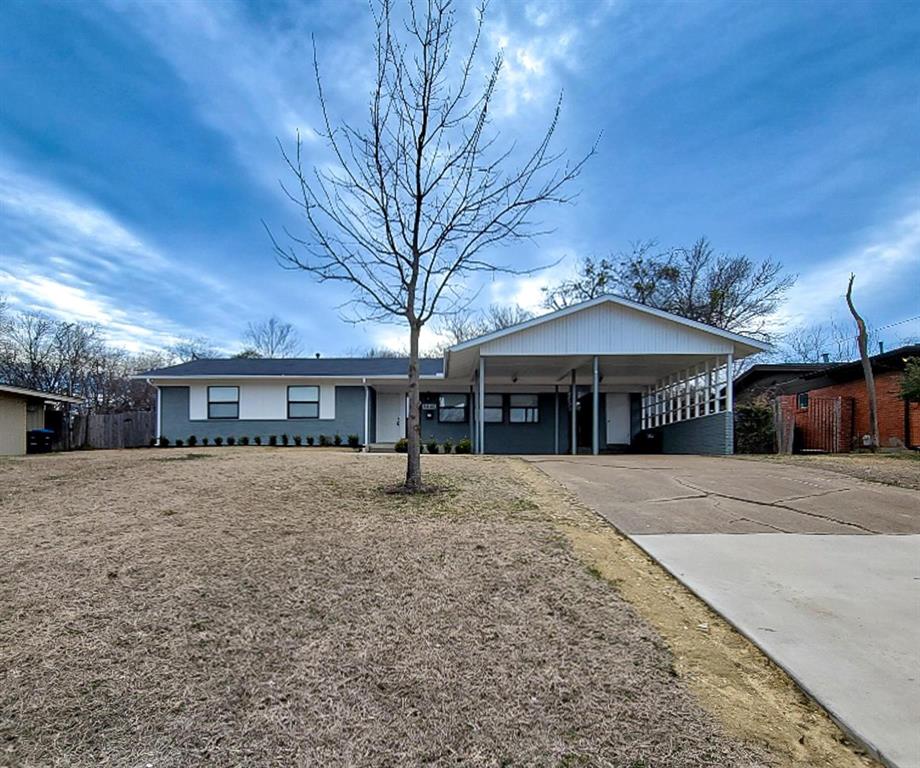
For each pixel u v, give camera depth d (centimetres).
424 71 644
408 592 367
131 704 248
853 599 363
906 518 580
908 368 1154
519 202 700
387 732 228
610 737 225
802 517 581
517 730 229
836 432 1497
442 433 1906
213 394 1830
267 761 212
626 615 337
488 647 297
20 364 2723
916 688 258
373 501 608
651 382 1862
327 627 320
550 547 458
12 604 349
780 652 291
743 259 2647
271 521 523
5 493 672
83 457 1156
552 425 1903
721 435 1316
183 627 319
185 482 706
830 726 234
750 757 214
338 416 1816
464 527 512
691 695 256
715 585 385
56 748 219
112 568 406
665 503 635
